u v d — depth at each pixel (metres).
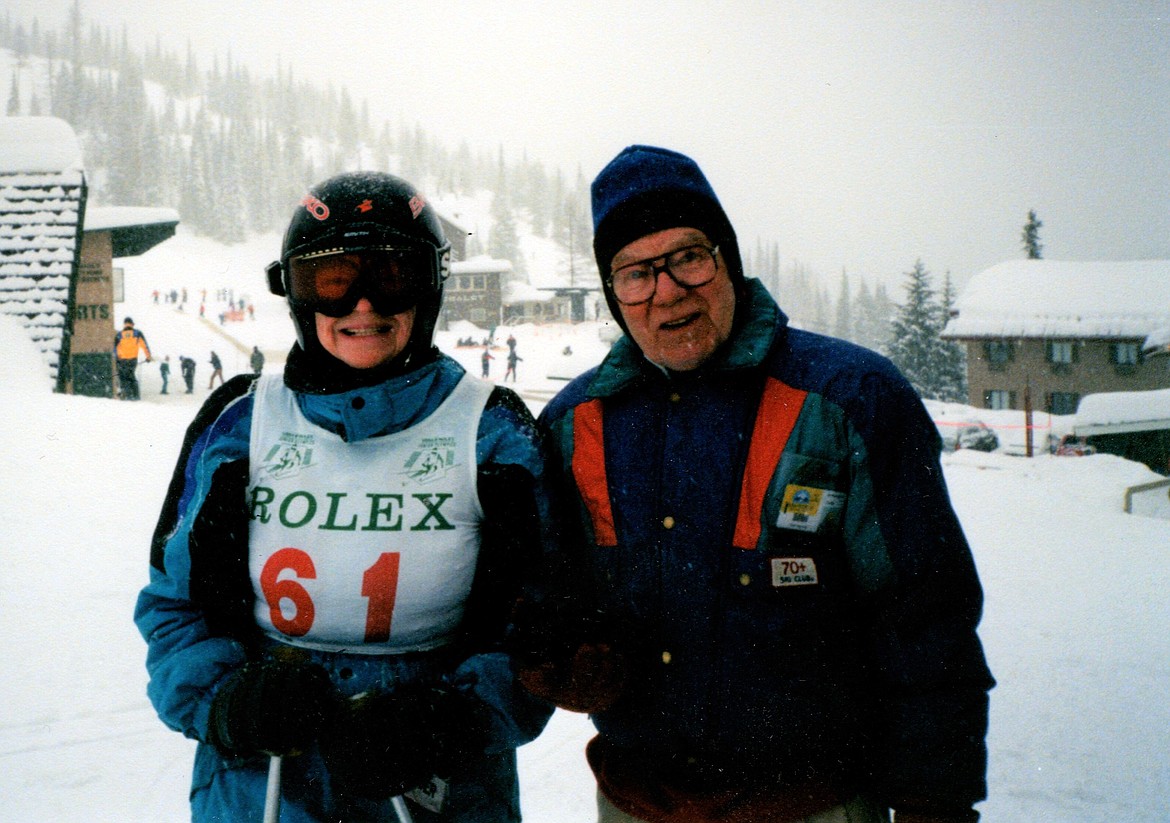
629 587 1.67
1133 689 4.32
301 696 1.34
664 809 1.63
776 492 1.56
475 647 1.64
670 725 1.63
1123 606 6.11
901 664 1.51
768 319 1.64
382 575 1.53
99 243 24.80
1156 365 38.59
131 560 5.95
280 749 1.33
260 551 1.55
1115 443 24.39
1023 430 27.88
